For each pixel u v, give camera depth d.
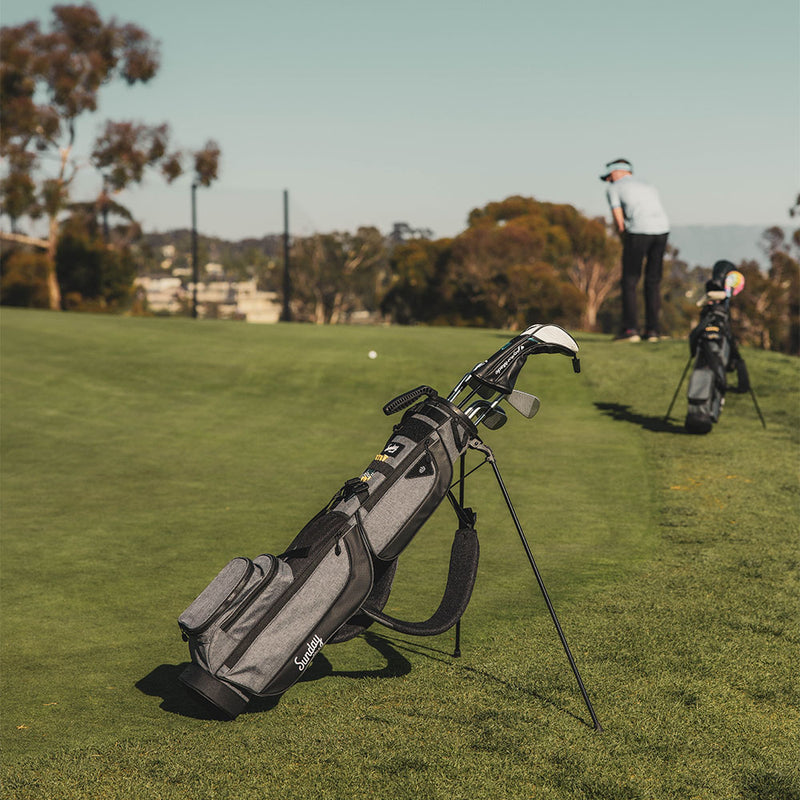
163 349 12.96
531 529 5.70
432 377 11.41
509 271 50.00
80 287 32.75
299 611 3.10
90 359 12.35
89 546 5.32
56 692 3.39
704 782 2.74
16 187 32.09
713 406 8.45
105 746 2.96
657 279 13.29
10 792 2.69
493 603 4.35
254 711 3.21
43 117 32.94
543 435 8.69
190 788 2.71
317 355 12.49
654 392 10.41
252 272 27.80
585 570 4.86
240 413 9.95
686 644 3.80
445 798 2.64
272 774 2.78
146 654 3.77
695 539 5.44
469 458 7.79
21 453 8.08
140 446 8.42
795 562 4.96
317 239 42.47
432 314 52.91
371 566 3.22
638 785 2.72
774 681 3.44
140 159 33.19
